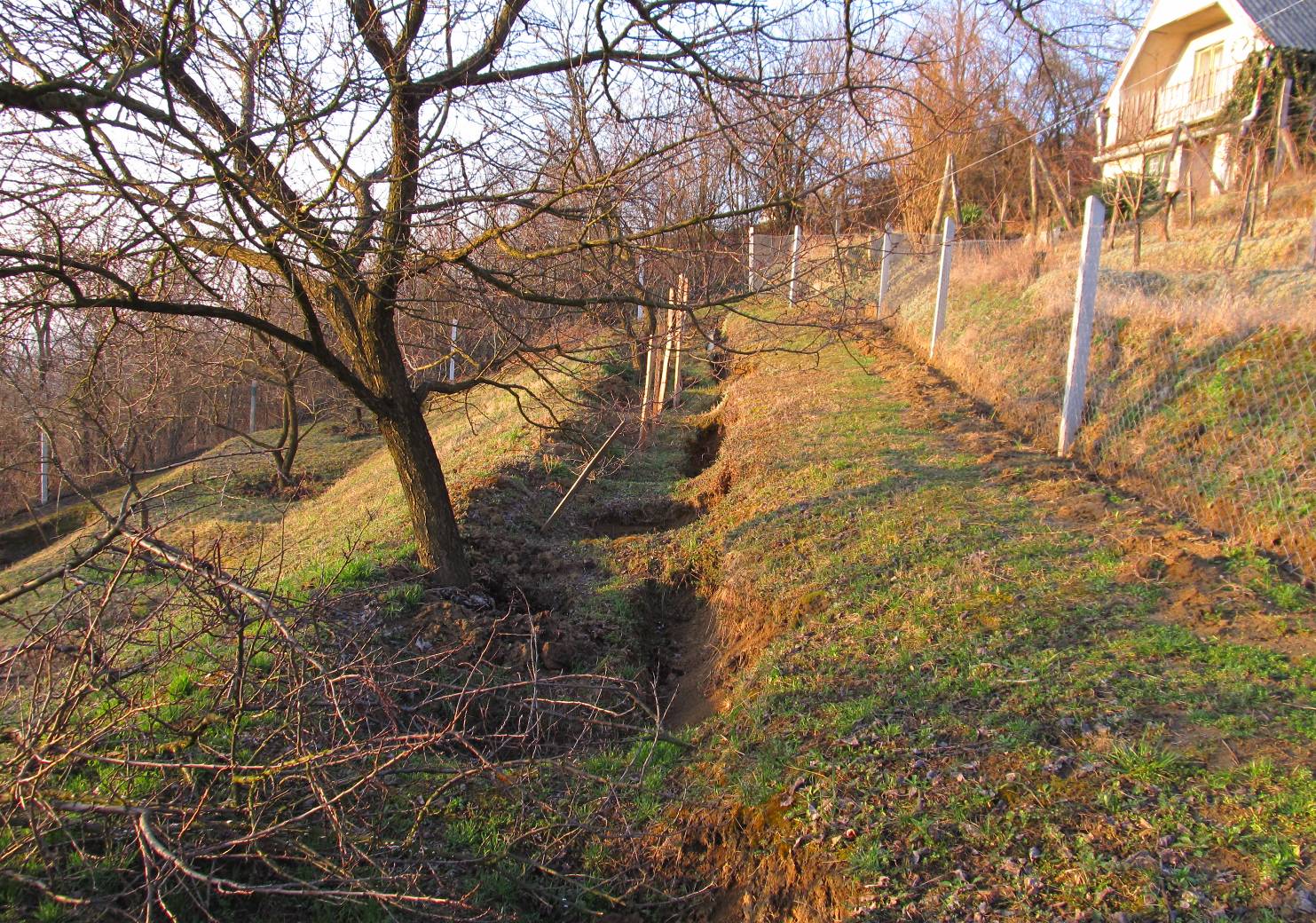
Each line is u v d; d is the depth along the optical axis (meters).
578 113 5.03
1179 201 15.40
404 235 5.59
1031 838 3.46
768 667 5.30
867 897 3.36
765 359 14.84
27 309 4.68
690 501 10.04
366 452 16.80
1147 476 7.11
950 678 4.69
